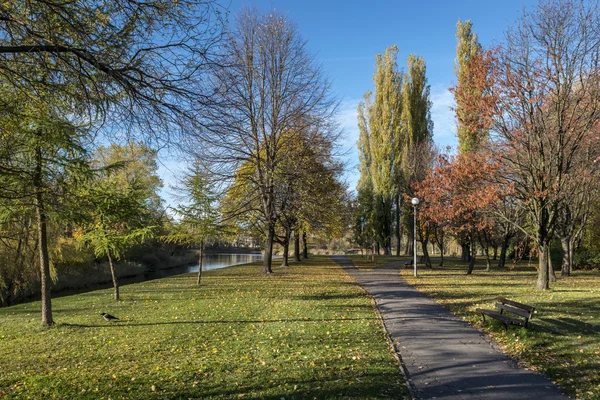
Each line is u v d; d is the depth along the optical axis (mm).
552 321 10125
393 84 43781
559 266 30109
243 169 25891
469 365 7227
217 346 8570
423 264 35969
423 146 35188
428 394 5887
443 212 21328
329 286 19688
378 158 44938
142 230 13812
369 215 44781
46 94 5742
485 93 16828
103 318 12008
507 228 29109
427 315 11922
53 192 7656
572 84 16250
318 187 27547
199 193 19984
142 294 17297
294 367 6957
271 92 24969
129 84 5141
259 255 73375
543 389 6047
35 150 7832
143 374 6781
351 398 5547
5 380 6656
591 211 26703
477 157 17031
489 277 23984
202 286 19953
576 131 16062
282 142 25812
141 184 14141
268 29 24594
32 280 18156
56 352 8523
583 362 7117
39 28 5129
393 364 7230
